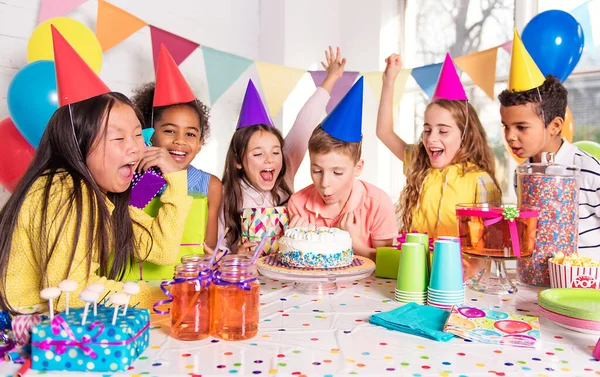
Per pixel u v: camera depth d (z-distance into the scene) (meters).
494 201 1.63
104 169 0.96
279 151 1.77
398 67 1.86
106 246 0.97
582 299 0.99
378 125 1.92
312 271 1.13
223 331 0.84
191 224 1.24
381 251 1.32
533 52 1.72
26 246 0.92
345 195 1.58
